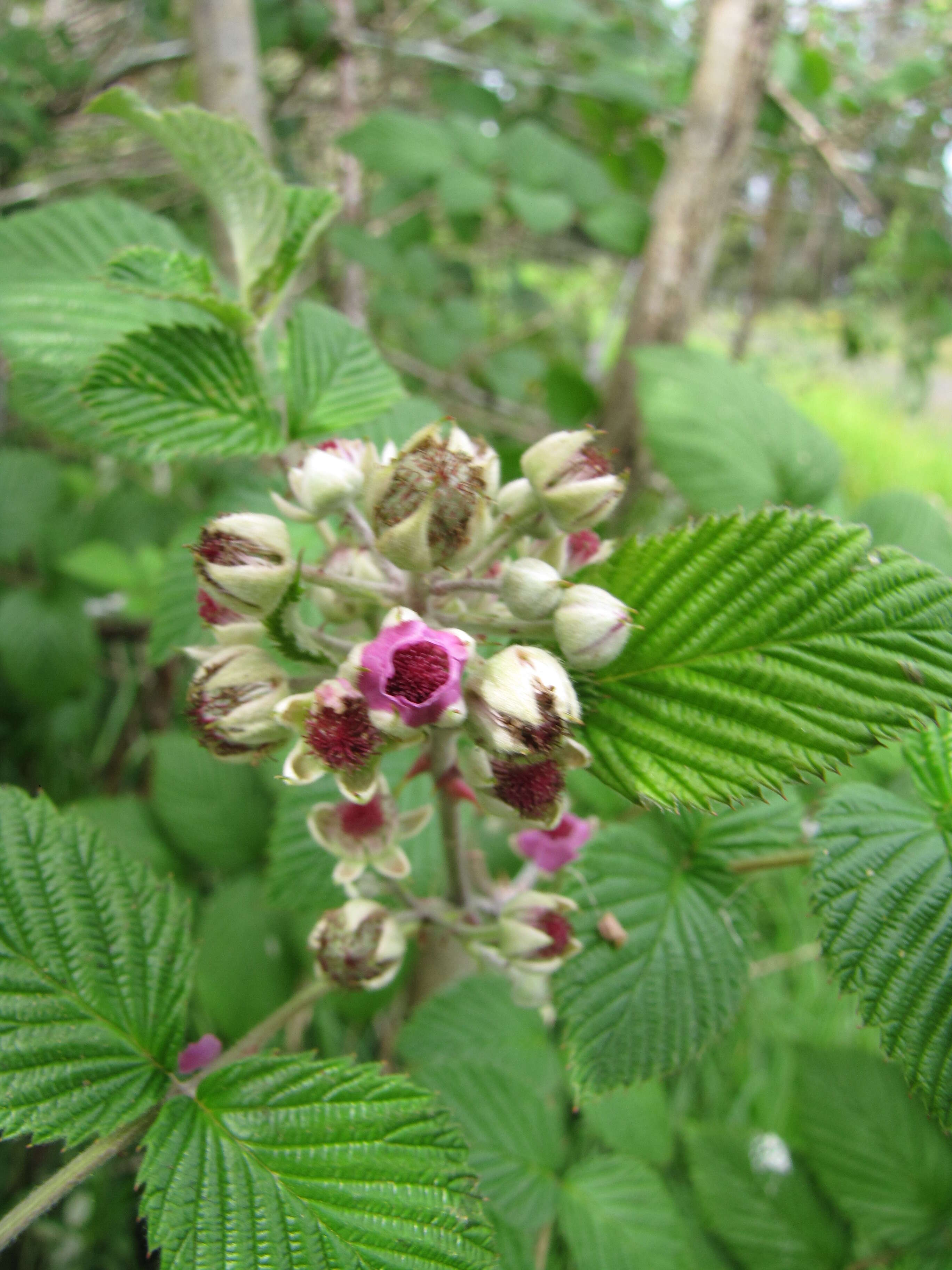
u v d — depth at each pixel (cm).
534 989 14
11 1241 11
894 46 48
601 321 77
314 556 17
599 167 35
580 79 40
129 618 36
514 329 54
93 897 13
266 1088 12
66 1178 11
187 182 38
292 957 25
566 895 14
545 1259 19
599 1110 21
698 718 11
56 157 40
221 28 24
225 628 12
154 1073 12
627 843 15
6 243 18
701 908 14
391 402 16
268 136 25
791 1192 25
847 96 41
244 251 15
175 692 36
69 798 36
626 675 11
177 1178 11
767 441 24
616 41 39
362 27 40
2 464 36
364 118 36
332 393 16
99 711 39
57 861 13
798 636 11
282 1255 11
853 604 10
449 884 14
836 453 25
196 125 13
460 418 43
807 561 11
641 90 36
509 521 12
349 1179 11
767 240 55
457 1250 11
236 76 24
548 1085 21
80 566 32
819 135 37
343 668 11
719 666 11
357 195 36
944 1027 11
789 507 11
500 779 11
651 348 26
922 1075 11
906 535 21
